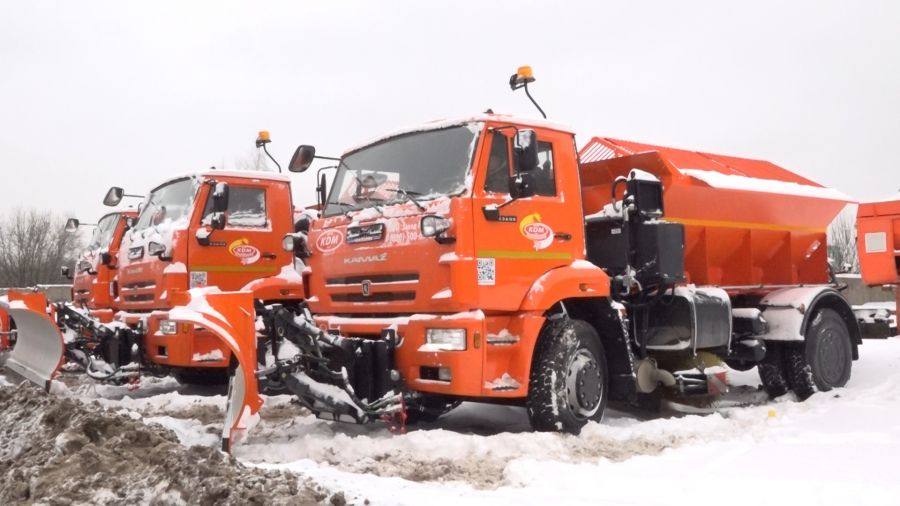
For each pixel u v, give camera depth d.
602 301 7.00
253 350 5.61
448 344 5.88
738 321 8.73
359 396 6.10
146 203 10.85
